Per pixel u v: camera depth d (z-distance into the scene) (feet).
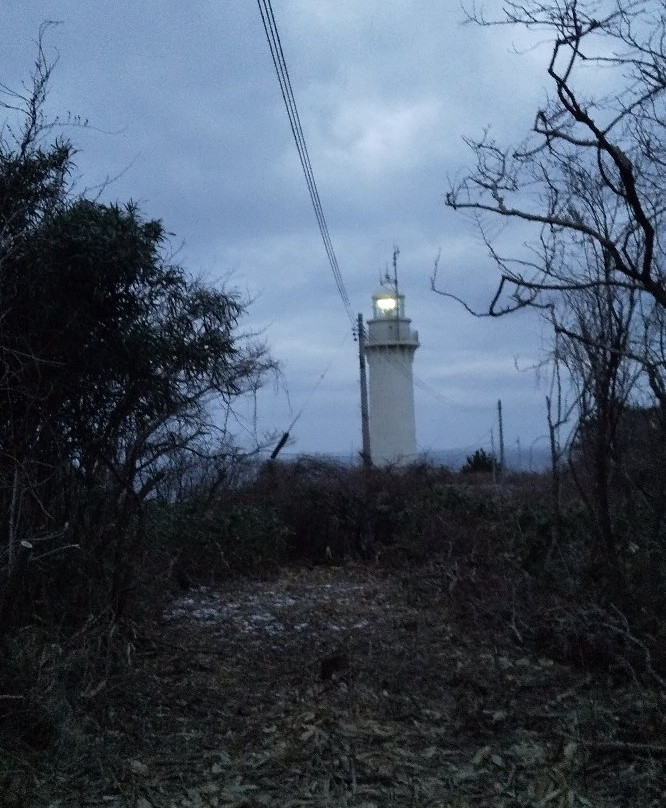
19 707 20.75
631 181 17.63
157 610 33.86
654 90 20.01
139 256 25.27
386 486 55.31
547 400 35.99
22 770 19.61
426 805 18.79
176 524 43.01
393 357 102.32
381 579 46.83
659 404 30.32
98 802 18.88
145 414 27.96
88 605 27.27
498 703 24.64
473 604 33.68
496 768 20.52
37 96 28.48
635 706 22.80
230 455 34.06
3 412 25.04
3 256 23.36
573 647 28.07
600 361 29.19
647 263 18.35
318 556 53.78
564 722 22.54
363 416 84.07
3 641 21.85
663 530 30.89
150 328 26.43
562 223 19.65
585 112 19.80
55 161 25.49
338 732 22.77
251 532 47.85
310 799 19.07
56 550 24.26
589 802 18.56
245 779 20.17
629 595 27.71
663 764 19.58
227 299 31.12
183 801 19.02
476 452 80.79
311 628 34.99
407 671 28.04
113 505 29.12
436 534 45.24
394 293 103.04
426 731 22.94
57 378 25.23
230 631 33.96
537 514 36.68
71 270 24.48
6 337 23.76
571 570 31.27
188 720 23.90
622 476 32.40
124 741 22.04
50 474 25.68
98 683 24.41
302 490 54.49
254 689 26.84
